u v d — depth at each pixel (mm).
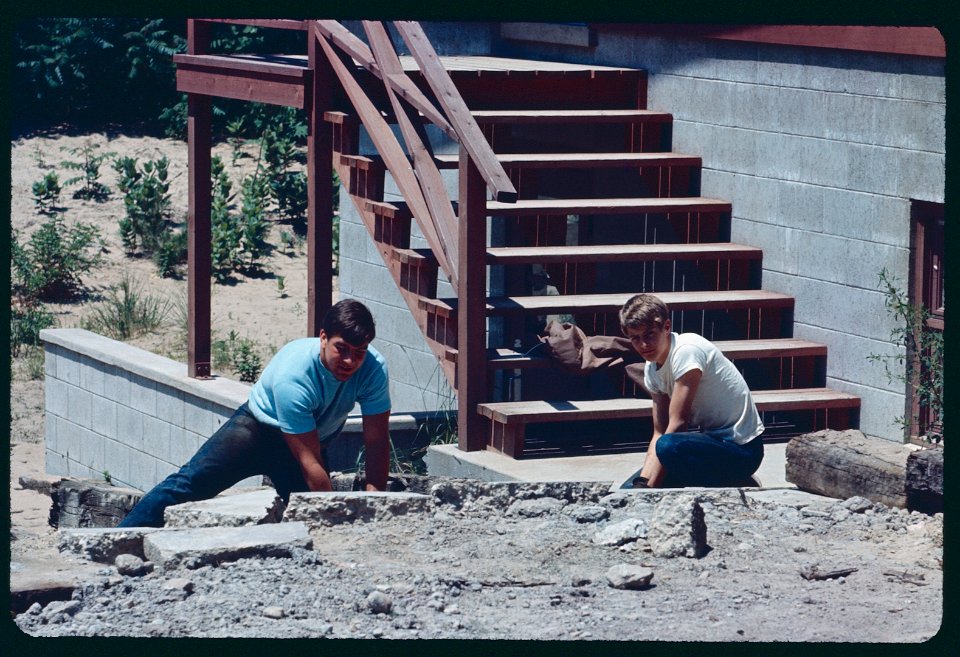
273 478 7422
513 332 12398
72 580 5762
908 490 7074
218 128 26484
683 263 11602
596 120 11344
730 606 5648
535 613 5520
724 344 10141
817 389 10156
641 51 11938
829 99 10078
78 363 13477
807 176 10305
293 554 6141
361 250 14109
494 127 11523
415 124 10836
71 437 13648
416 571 6020
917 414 9500
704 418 7723
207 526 6559
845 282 10016
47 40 26266
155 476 12562
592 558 6305
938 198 9242
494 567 6121
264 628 5242
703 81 11242
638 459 9148
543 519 6895
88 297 19781
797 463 7730
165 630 5203
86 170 23594
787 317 10555
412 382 13539
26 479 12836
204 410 11836
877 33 9562
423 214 10000
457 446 9562
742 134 10891
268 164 24703
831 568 6160
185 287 20391
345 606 5527
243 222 21766
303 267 21297
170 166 24469
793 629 5332
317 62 11000
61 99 26047
